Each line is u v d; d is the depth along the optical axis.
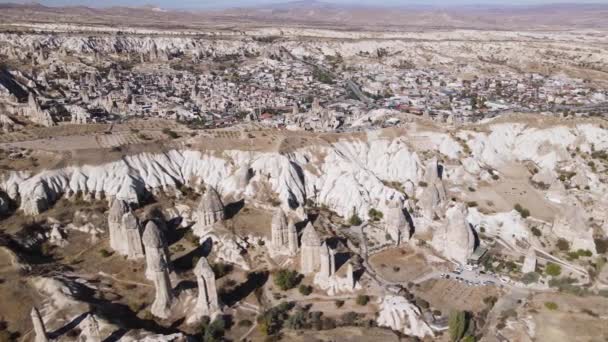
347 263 104.94
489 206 126.94
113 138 145.88
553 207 126.25
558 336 84.69
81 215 118.88
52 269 99.75
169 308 88.75
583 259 106.44
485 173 141.25
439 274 103.44
